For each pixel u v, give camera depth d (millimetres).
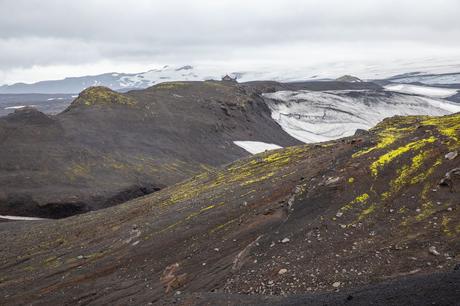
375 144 47781
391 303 21312
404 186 37344
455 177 35188
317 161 56125
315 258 32000
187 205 60812
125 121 185375
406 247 29531
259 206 49719
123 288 42562
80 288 45312
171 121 197125
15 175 124375
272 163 72312
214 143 191500
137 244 51812
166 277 41438
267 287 30578
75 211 112688
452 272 23203
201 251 43969
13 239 72500
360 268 28922
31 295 46469
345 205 37438
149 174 141750
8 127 146500
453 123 47375
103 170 136625
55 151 140250
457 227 29984
